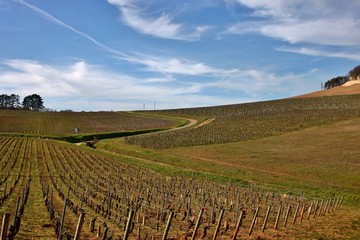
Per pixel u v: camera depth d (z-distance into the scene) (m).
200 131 100.06
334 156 56.66
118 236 17.27
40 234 17.06
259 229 21.22
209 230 20.03
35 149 66.50
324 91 175.62
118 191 32.31
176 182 40.16
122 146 80.94
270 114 122.56
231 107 171.75
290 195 36.66
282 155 60.22
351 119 91.00
